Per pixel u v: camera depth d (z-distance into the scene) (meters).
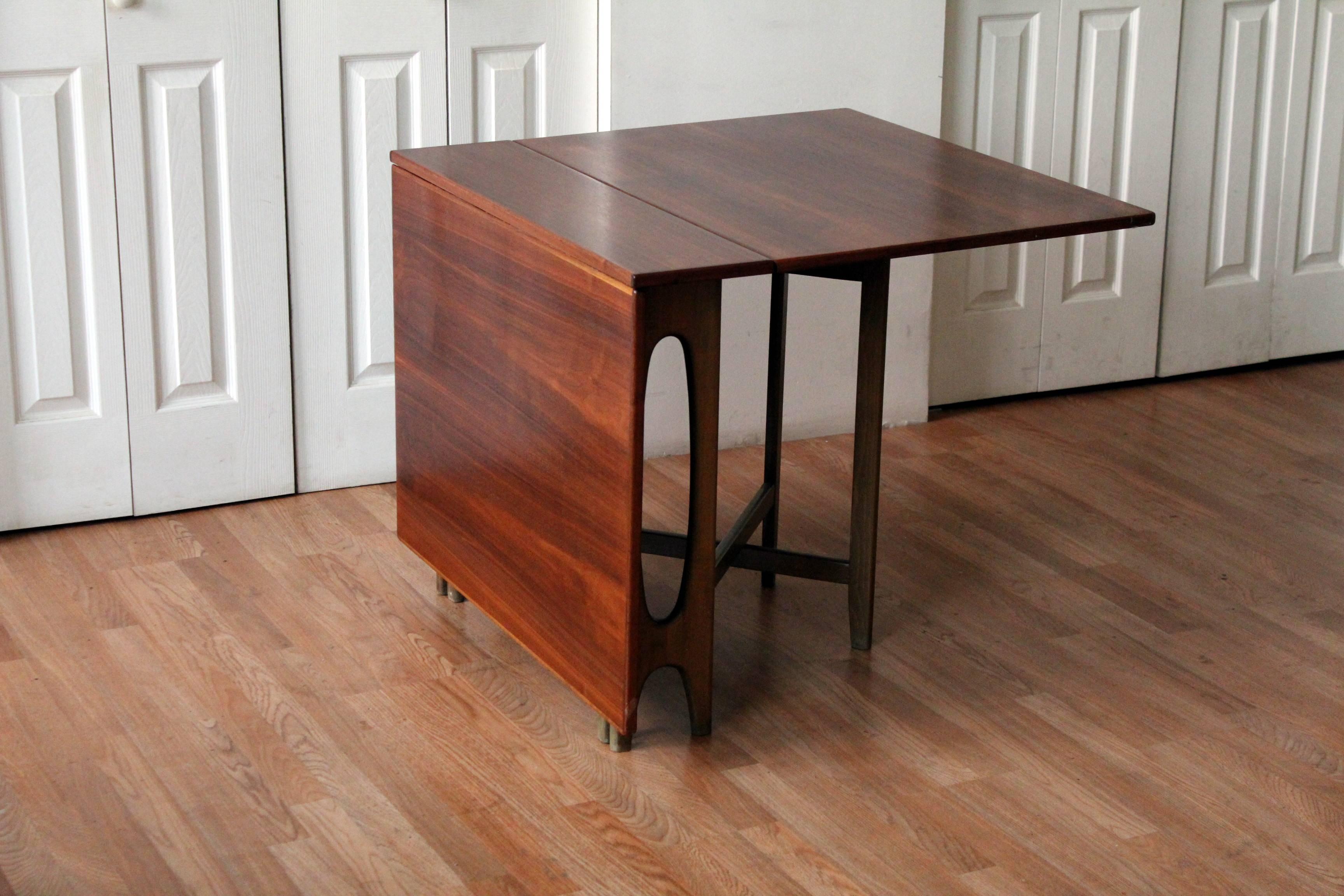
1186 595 2.96
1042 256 3.94
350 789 2.29
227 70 3.04
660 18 3.31
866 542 2.68
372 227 3.26
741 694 2.59
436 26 3.20
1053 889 2.09
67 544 3.07
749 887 2.08
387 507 3.31
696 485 2.31
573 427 2.29
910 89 3.60
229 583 2.93
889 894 2.08
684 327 2.20
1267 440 3.76
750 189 2.52
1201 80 3.96
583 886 2.08
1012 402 4.02
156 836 2.16
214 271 3.14
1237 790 2.33
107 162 2.99
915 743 2.45
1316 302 4.30
